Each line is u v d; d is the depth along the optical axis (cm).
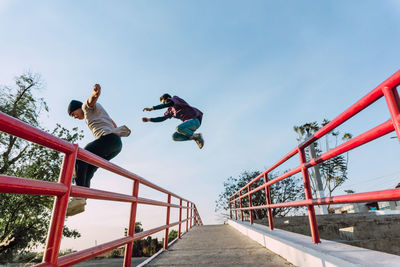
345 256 215
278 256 352
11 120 112
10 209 1024
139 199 296
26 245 1090
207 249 458
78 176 240
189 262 354
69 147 156
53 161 1231
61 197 147
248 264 320
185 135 404
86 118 286
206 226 1096
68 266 148
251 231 565
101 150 268
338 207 2745
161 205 408
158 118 416
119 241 230
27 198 1022
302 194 1433
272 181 421
